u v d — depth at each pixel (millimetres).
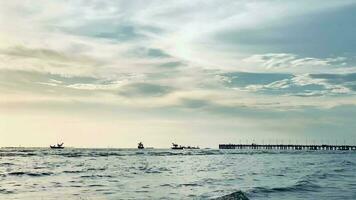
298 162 78000
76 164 59438
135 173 42281
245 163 72375
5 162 61625
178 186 28734
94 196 22781
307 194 24438
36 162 63469
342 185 29641
